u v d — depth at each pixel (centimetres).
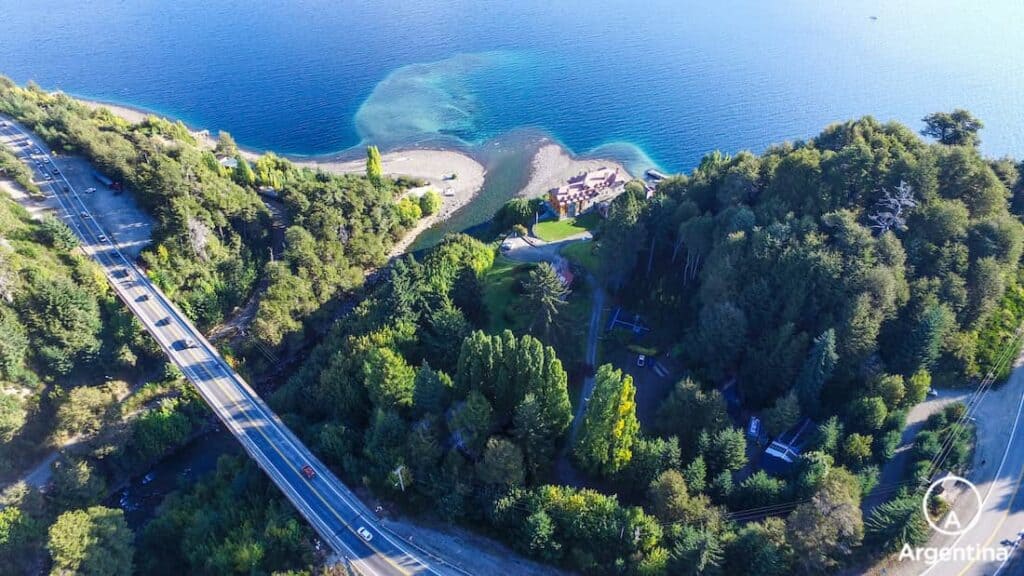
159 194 17612
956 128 15175
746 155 15700
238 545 10125
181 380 14912
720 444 10006
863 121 15312
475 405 10088
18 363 13412
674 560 8281
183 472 13838
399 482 10006
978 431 10475
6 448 12900
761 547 8131
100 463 13262
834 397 11194
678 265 15325
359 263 19612
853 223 11862
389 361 11394
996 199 12556
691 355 12800
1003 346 11494
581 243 18462
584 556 8869
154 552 11388
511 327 14688
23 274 14212
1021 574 8362
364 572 9325
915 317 10962
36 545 11500
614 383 9544
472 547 9600
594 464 10094
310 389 13512
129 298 15950
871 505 9462
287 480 10994
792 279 11562
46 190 19462
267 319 15662
